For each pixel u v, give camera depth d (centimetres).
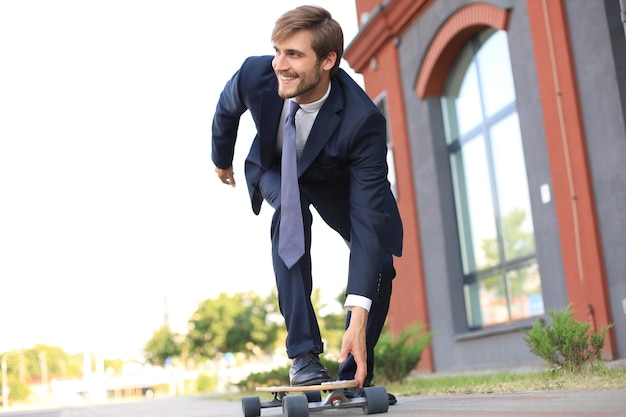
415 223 1069
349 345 243
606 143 668
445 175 1023
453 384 516
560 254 737
